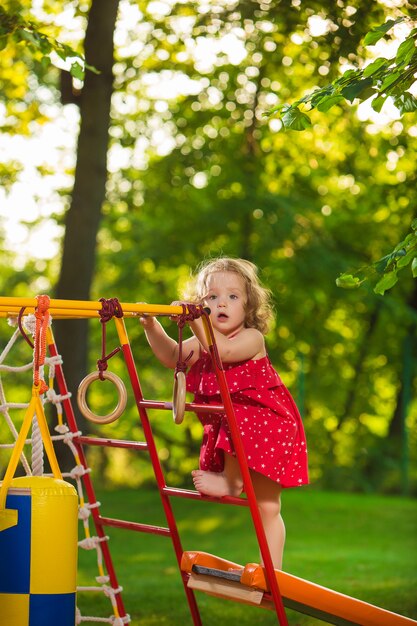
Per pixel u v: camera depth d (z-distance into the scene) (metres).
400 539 14.77
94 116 12.91
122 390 4.57
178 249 23.41
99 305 4.45
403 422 24.00
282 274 23.02
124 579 10.26
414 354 27.25
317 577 10.56
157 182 21.78
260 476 5.22
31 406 4.29
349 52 9.95
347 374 27.80
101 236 26.78
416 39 5.24
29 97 16.02
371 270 5.58
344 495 20.66
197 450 26.94
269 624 7.66
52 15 13.19
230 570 5.10
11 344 5.05
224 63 16.08
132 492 20.59
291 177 22.39
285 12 10.76
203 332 4.72
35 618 4.14
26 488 4.23
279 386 5.28
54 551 4.21
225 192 22.41
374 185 20.64
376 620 5.07
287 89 15.36
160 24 13.52
